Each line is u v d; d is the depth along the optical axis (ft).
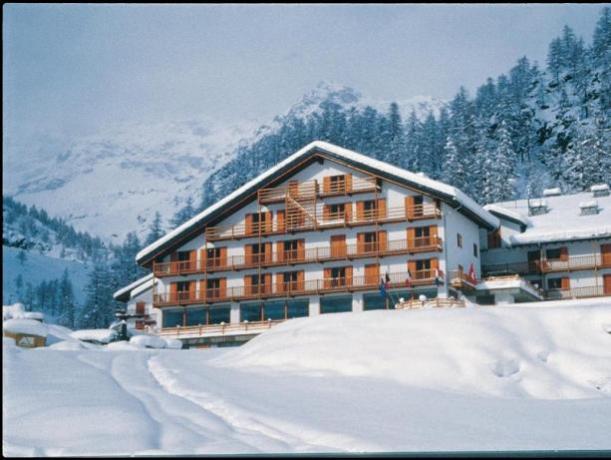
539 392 86.69
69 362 90.99
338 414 63.52
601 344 97.30
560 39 600.80
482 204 360.28
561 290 198.80
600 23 594.24
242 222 206.80
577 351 96.27
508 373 90.17
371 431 55.67
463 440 52.75
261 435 53.52
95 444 48.62
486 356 91.86
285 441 52.60
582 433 56.70
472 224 204.03
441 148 499.51
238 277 206.28
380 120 600.39
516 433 56.44
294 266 200.95
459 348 94.02
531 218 214.69
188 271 208.64
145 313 223.51
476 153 412.36
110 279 452.76
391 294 189.26
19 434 51.83
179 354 122.21
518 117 553.23
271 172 200.75
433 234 187.32
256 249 204.95
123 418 55.77
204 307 209.56
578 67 573.74
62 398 63.98
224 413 63.57
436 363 91.40
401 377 89.35
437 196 185.98
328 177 198.90
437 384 87.45
